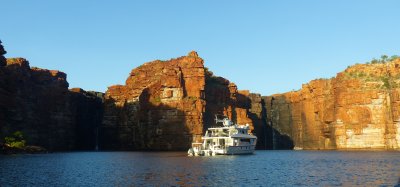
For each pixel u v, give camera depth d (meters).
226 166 82.25
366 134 183.25
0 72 139.62
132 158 112.19
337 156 123.25
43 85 179.88
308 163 93.19
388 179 58.56
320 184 54.72
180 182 56.50
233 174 66.94
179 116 174.25
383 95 182.88
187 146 171.50
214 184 54.91
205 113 181.62
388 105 181.75
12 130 149.75
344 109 190.50
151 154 137.62
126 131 195.75
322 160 104.19
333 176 63.69
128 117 197.25
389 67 191.25
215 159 103.75
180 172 69.44
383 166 80.19
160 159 105.25
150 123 179.12
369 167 78.38
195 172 69.50
